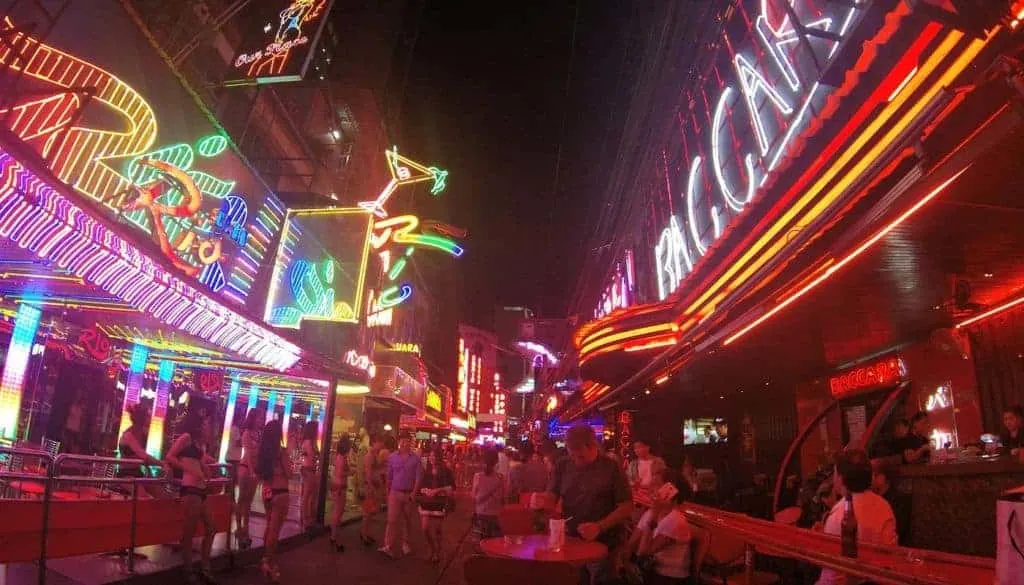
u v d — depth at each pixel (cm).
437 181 2255
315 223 1862
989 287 601
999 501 270
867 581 385
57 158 888
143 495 998
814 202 625
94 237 705
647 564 593
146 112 1056
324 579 928
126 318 1156
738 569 630
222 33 1784
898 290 602
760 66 973
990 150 322
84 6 899
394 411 3247
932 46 448
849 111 555
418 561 1152
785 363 1024
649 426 1889
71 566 735
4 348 1102
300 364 1373
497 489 1262
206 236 1267
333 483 1230
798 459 1180
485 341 8369
